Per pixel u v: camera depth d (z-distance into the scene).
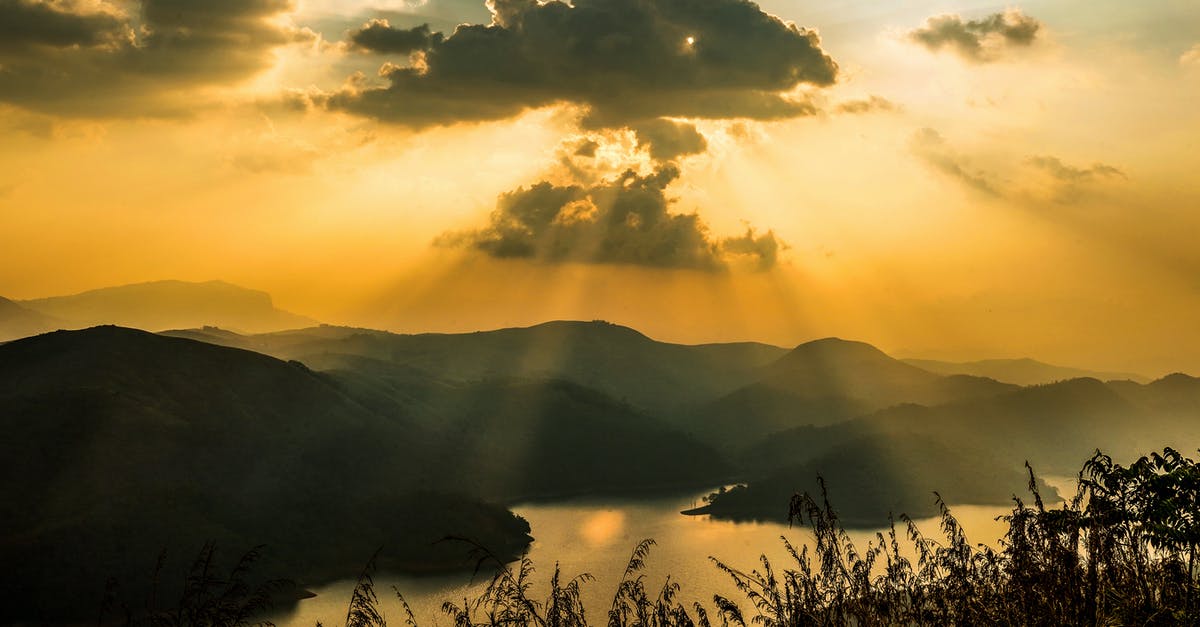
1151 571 14.41
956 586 13.86
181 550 173.75
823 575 14.37
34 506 183.88
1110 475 15.35
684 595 124.81
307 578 171.00
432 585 161.00
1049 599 13.48
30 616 147.12
